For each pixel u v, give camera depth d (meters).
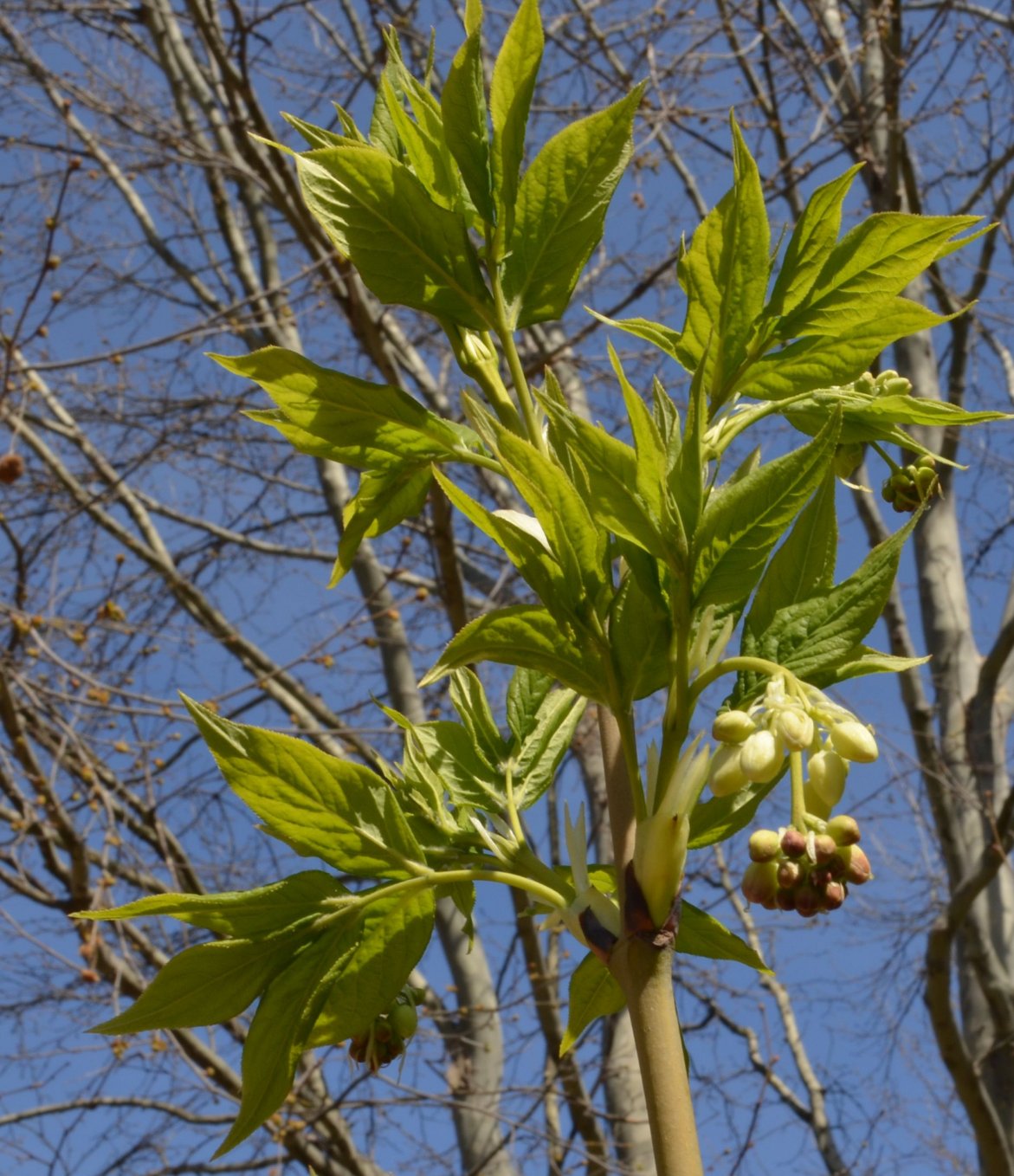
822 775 0.48
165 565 2.02
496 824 0.55
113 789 1.70
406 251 0.55
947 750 1.91
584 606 0.51
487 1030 2.03
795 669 0.51
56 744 1.65
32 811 1.50
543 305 0.56
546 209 0.56
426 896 0.53
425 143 0.56
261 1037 0.51
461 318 0.56
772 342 0.55
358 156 0.54
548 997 1.84
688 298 0.55
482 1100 1.96
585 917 0.50
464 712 0.56
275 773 0.51
